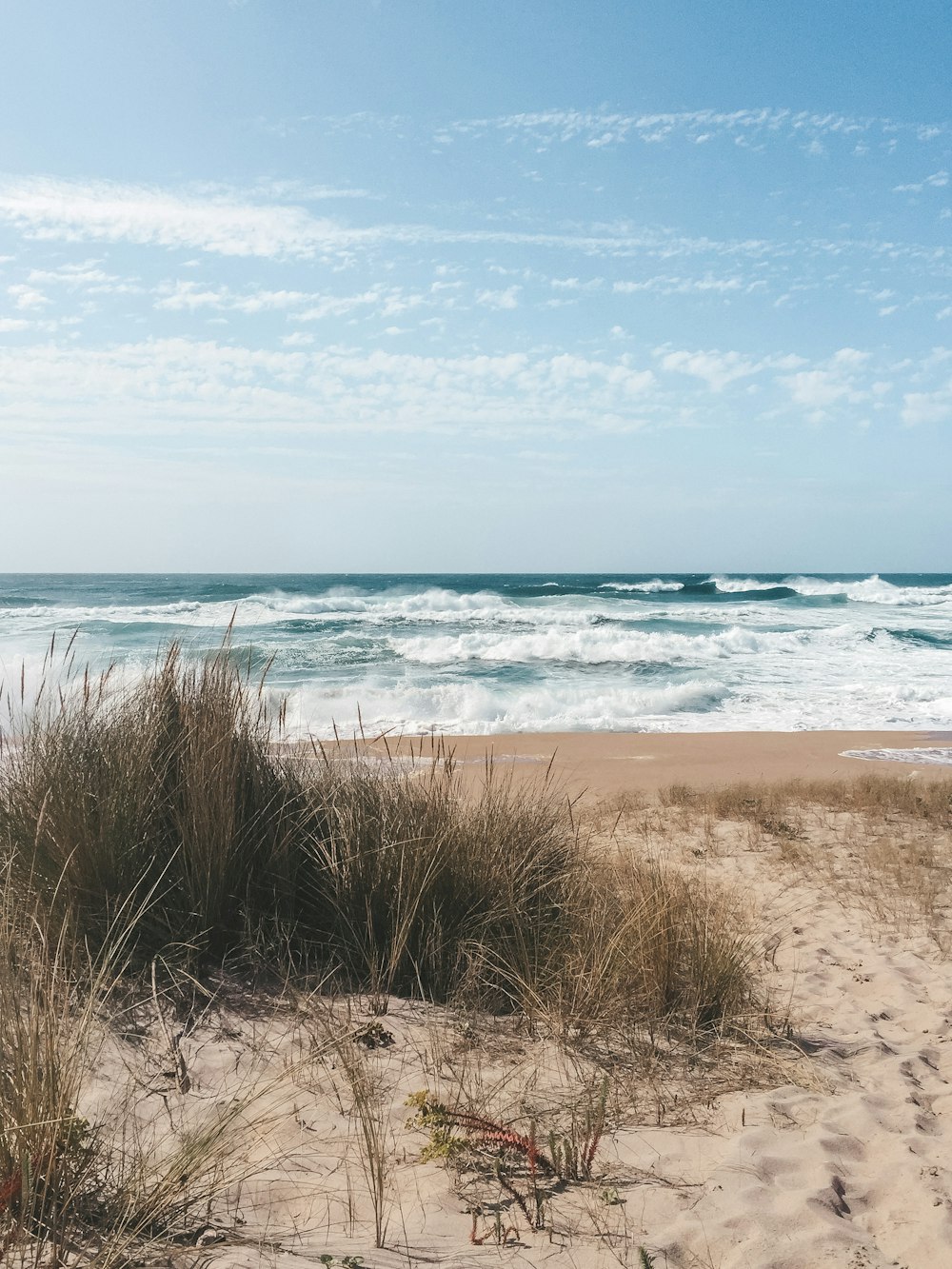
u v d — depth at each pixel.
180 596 49.59
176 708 4.45
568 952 4.07
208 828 3.83
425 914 4.05
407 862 4.11
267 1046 3.23
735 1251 2.30
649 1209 2.48
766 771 13.50
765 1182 2.65
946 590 59.81
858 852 8.06
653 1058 3.50
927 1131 3.07
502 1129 2.70
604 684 22.14
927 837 8.75
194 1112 2.78
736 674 24.53
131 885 3.64
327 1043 3.19
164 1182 2.29
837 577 115.44
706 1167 2.72
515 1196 2.50
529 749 14.77
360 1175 2.58
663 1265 2.22
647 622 38.59
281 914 4.05
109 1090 2.83
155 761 4.15
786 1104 3.20
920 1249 2.37
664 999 3.92
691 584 61.78
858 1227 2.48
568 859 4.74
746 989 4.27
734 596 58.16
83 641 24.92
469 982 3.85
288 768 4.59
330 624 35.22
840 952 5.27
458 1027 3.61
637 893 4.52
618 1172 2.68
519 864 4.43
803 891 6.67
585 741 15.91
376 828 4.35
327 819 4.34
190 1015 3.35
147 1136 2.63
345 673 22.95
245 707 4.57
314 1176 2.56
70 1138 2.25
